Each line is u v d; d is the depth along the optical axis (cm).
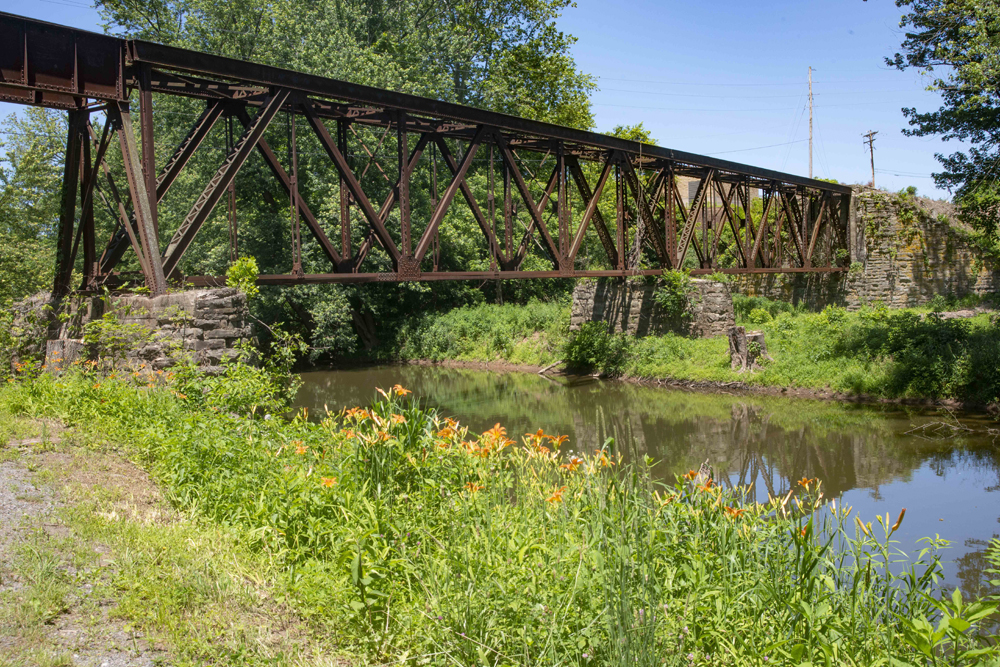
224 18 2916
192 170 2731
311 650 389
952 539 873
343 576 452
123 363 972
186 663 345
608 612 369
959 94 1773
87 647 345
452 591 413
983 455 1332
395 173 3092
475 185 3562
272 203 2841
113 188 1105
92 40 1047
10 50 978
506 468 641
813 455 1348
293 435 706
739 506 582
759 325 2683
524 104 4047
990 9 1652
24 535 449
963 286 3456
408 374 2812
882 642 444
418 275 1591
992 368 1734
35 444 645
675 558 482
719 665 407
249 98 1308
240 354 973
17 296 2253
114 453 657
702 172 2577
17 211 2727
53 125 2934
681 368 2258
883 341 2062
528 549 464
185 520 517
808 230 3588
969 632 583
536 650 381
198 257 2694
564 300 3678
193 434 646
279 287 2738
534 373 2675
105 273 1164
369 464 546
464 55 3600
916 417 1667
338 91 1389
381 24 3416
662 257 2462
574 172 2173
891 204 3441
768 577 479
